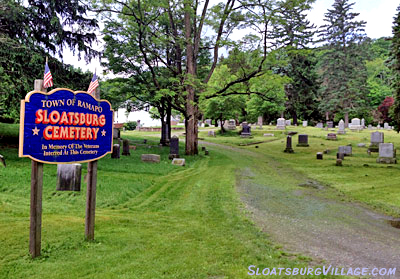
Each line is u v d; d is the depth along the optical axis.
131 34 20.89
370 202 10.21
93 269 4.58
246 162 21.36
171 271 4.60
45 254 5.03
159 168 16.50
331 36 62.47
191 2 20.14
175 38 22.52
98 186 10.87
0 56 14.89
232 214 8.55
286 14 21.38
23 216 7.13
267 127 52.19
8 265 4.56
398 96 26.41
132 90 25.31
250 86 25.75
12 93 15.87
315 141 35.47
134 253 5.30
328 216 8.49
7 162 13.40
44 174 11.42
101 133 5.86
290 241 6.33
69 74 19.06
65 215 7.64
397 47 25.88
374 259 5.37
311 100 58.06
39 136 4.73
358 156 23.94
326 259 5.34
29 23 17.05
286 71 55.97
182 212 8.79
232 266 4.86
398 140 33.50
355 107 58.34
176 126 64.50
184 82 22.31
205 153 25.80
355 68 63.00
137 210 8.98
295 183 13.84
